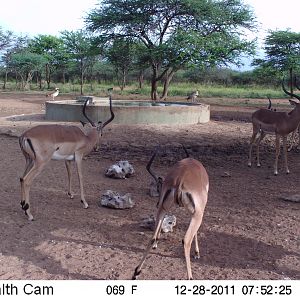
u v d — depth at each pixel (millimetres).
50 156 6535
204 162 10227
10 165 9516
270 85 48719
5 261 4945
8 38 46250
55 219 6359
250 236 5797
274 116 9305
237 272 4773
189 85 49500
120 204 6816
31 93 37156
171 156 10672
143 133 13570
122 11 29312
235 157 10867
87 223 6227
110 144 11898
